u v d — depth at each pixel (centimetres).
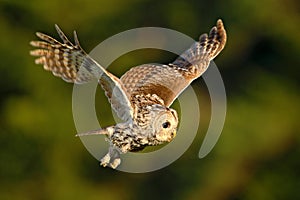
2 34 4056
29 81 4047
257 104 4353
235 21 4378
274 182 4250
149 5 4238
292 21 4481
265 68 4475
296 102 4409
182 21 4259
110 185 4025
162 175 4012
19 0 4056
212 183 4072
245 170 4234
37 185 4016
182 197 4000
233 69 4428
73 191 3978
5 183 3988
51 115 4000
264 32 4444
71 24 4138
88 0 4144
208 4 4322
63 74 1603
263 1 4381
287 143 4350
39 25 4106
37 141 4000
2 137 3991
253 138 4241
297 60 4491
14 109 4000
